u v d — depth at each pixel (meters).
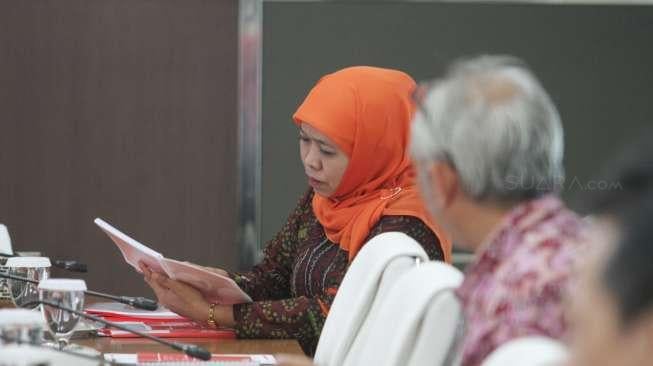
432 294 3.82
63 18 11.49
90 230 11.59
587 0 11.47
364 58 11.39
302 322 6.35
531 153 3.54
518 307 3.11
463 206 3.62
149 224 11.59
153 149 11.57
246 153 11.33
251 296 7.59
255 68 11.30
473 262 3.50
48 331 5.45
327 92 6.91
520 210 3.39
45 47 11.49
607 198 1.65
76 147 11.54
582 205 1.73
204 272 6.25
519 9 11.45
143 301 5.47
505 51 11.45
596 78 11.53
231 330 6.49
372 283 4.91
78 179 11.57
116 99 11.54
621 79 11.56
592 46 11.52
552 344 2.40
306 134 6.93
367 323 4.88
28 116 11.50
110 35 11.52
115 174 11.57
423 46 11.41
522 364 2.31
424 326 3.79
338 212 6.86
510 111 3.55
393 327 4.09
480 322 3.20
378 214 6.64
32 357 3.70
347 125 6.78
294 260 7.51
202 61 11.50
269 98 11.34
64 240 11.58
